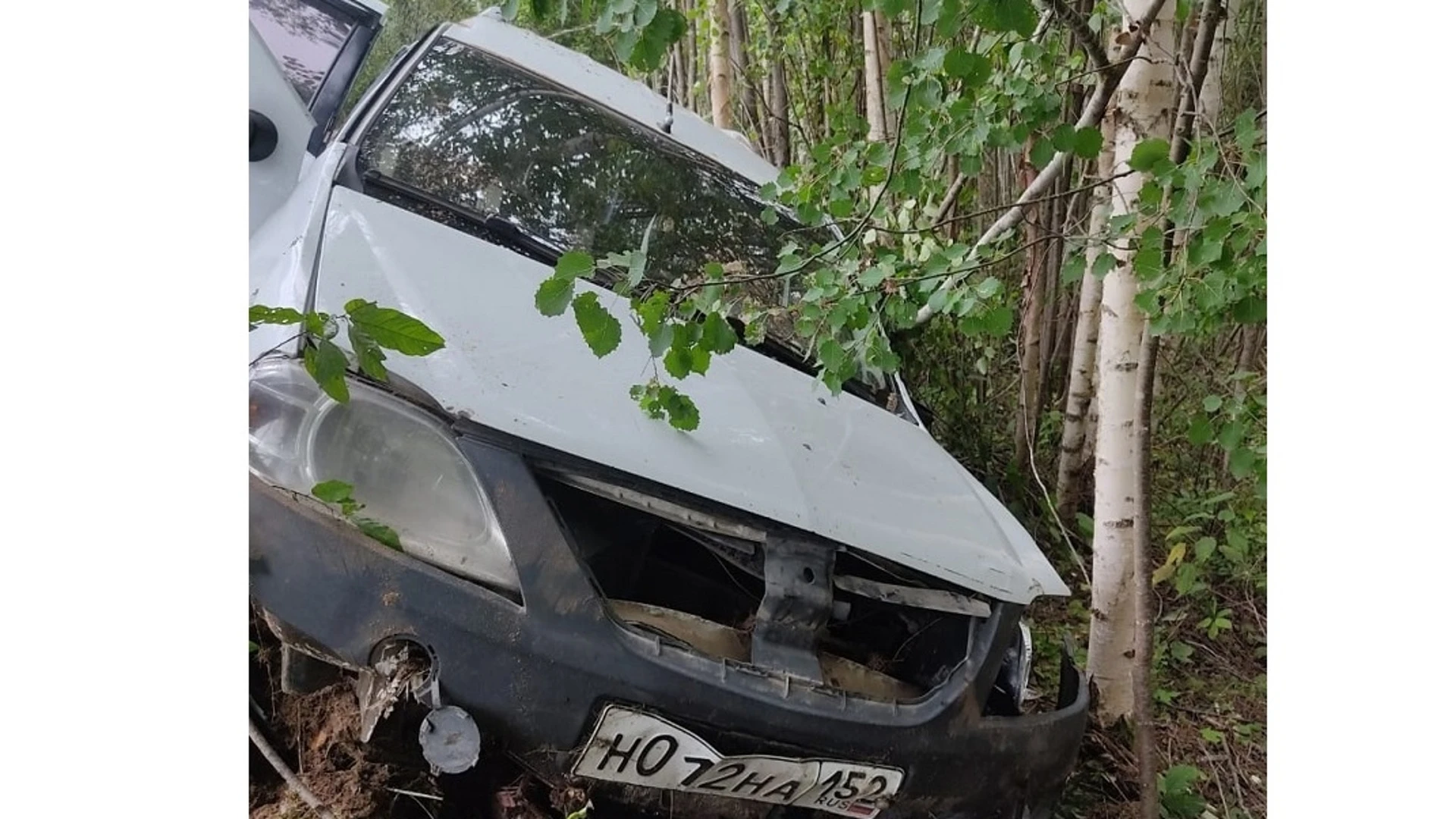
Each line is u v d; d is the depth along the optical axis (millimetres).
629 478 1632
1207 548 2748
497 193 2307
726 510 1676
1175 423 3639
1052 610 3492
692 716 1567
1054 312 4324
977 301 1858
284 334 1680
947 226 3434
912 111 2109
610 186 2480
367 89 2568
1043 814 1964
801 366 2324
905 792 1723
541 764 1552
